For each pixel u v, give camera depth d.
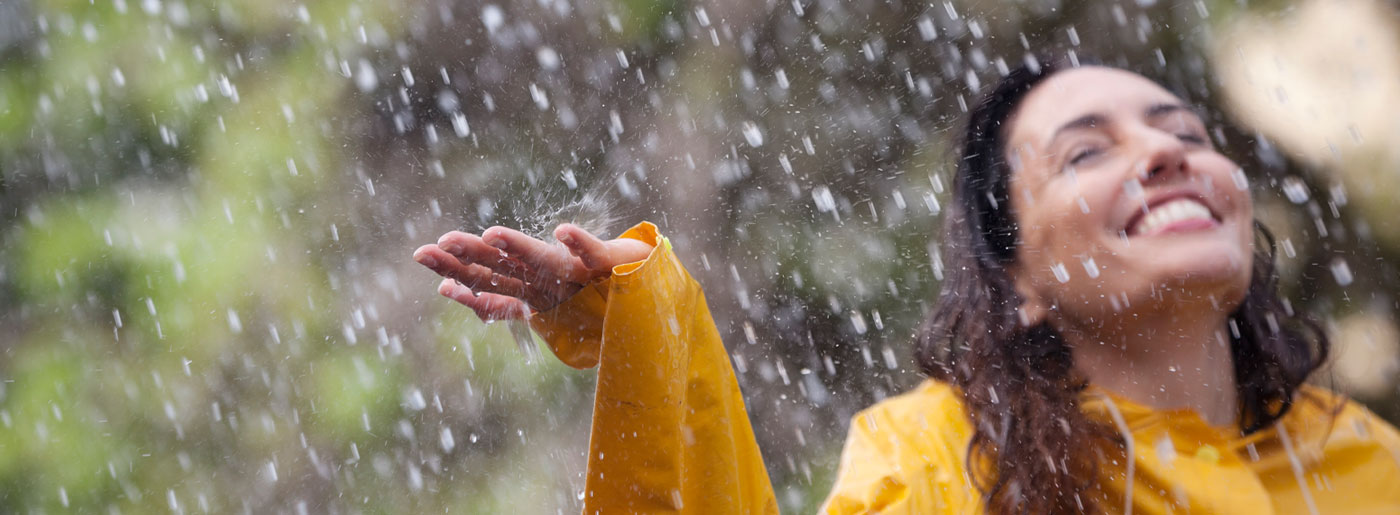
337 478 7.23
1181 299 2.16
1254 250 2.58
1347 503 2.31
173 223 8.02
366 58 8.01
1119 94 2.32
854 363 6.64
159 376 7.73
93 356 7.88
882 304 6.85
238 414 7.57
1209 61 7.49
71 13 8.50
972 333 2.39
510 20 7.85
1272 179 7.29
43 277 8.02
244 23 8.39
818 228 7.34
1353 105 7.33
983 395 2.30
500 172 7.50
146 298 7.89
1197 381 2.26
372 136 7.90
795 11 7.89
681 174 7.57
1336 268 4.59
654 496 1.85
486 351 7.10
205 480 7.62
